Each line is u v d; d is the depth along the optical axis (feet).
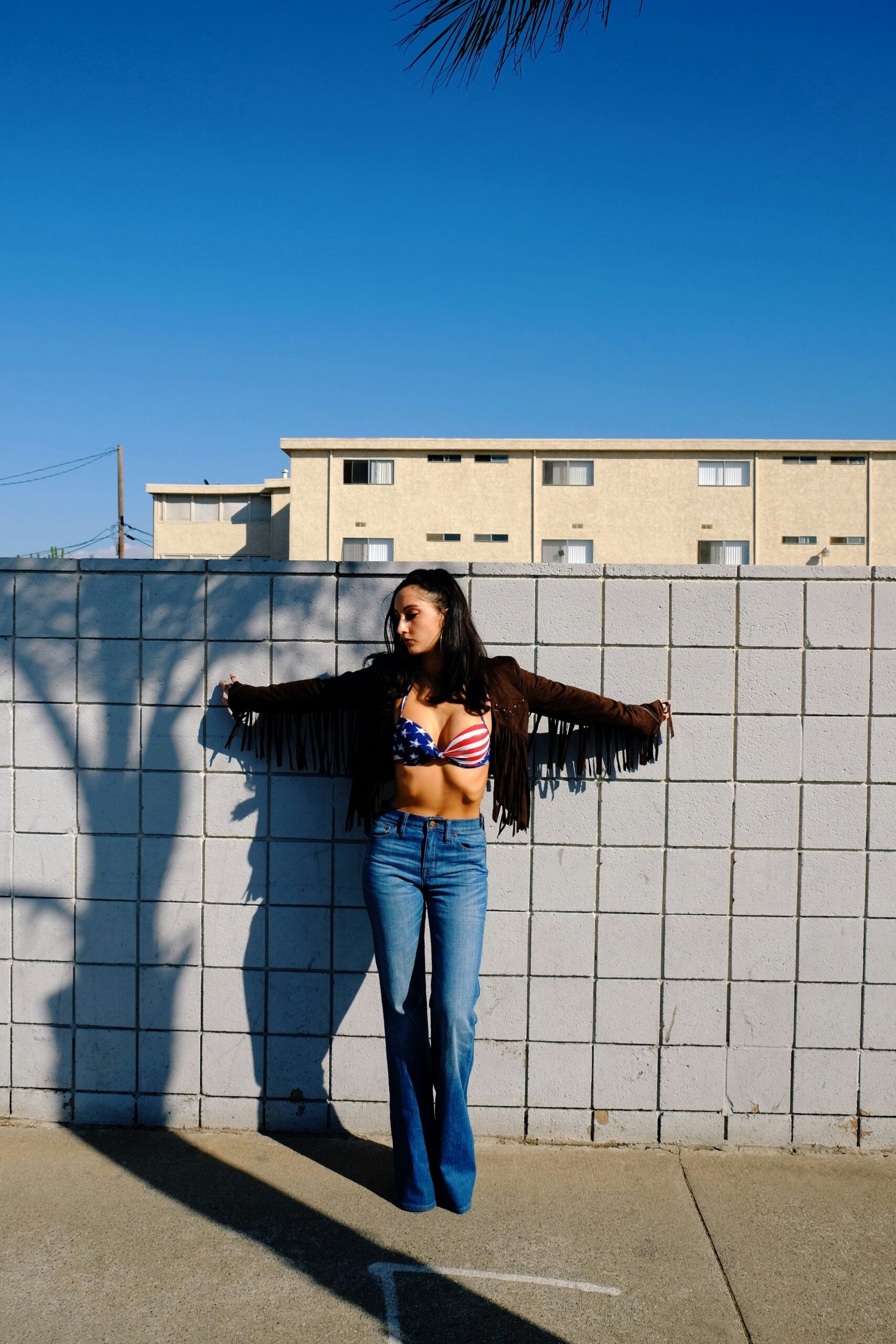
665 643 11.32
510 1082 11.50
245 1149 11.27
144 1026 11.72
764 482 102.37
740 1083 11.43
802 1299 8.66
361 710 10.34
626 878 11.40
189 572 11.51
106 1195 10.21
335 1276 8.89
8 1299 8.50
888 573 11.22
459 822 9.63
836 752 11.32
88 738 11.67
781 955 11.39
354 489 103.50
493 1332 8.19
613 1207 10.13
